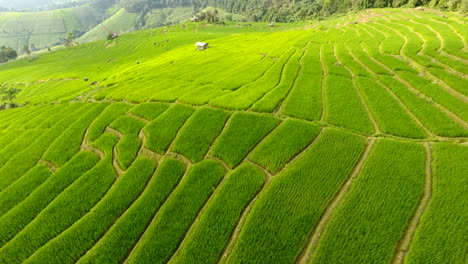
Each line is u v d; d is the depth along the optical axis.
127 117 36.19
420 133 26.66
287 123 30.12
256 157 25.86
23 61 170.38
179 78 51.50
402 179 21.75
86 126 36.66
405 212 19.34
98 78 82.19
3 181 30.09
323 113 32.31
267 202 21.28
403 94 34.16
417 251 17.00
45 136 36.56
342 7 180.50
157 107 37.59
